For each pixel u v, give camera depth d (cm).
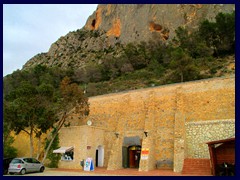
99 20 15025
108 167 3159
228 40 7631
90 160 3130
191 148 3073
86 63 11894
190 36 8669
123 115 3669
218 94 3166
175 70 6638
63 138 3591
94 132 3512
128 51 9612
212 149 2480
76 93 3506
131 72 8569
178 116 3117
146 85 6806
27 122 3294
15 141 4088
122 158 3394
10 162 2812
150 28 11144
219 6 9662
